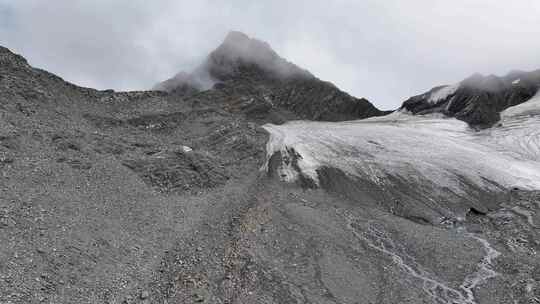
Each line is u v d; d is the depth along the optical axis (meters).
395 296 21.41
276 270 21.31
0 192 18.94
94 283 15.41
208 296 17.34
